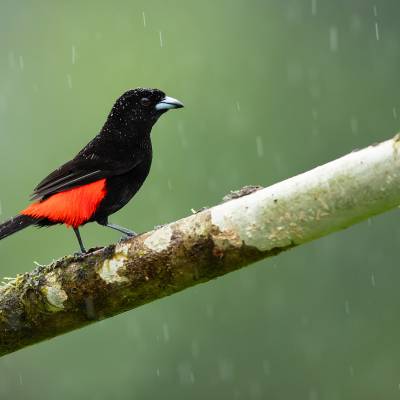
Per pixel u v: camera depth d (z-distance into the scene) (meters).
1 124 16.05
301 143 16.33
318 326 15.18
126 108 9.56
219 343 14.98
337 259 15.65
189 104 16.14
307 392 14.88
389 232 15.68
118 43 16.67
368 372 14.95
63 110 16.25
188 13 16.94
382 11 17.44
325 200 6.07
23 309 7.07
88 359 14.74
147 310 14.98
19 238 14.66
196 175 15.51
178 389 14.70
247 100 16.41
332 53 17.11
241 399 14.82
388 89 16.91
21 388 14.73
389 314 15.30
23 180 15.60
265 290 15.43
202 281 6.68
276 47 17.00
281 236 6.29
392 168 5.80
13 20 17.02
